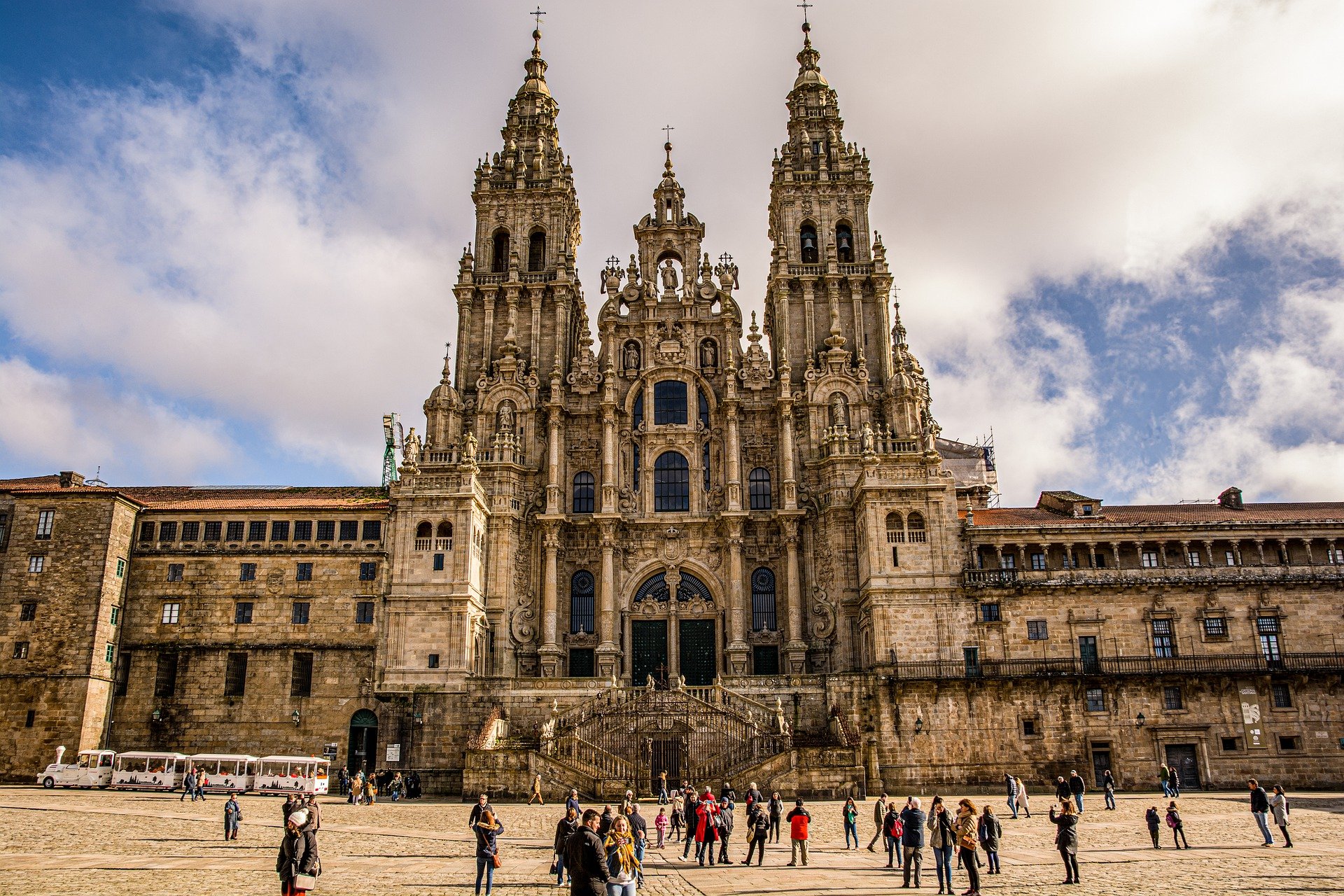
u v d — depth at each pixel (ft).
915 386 246.68
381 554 218.79
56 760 198.90
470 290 262.47
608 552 238.68
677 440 250.78
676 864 106.01
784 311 259.39
